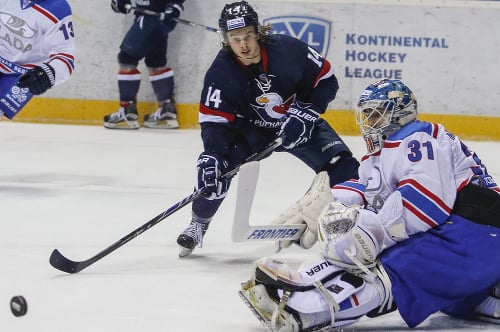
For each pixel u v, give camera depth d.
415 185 9.29
